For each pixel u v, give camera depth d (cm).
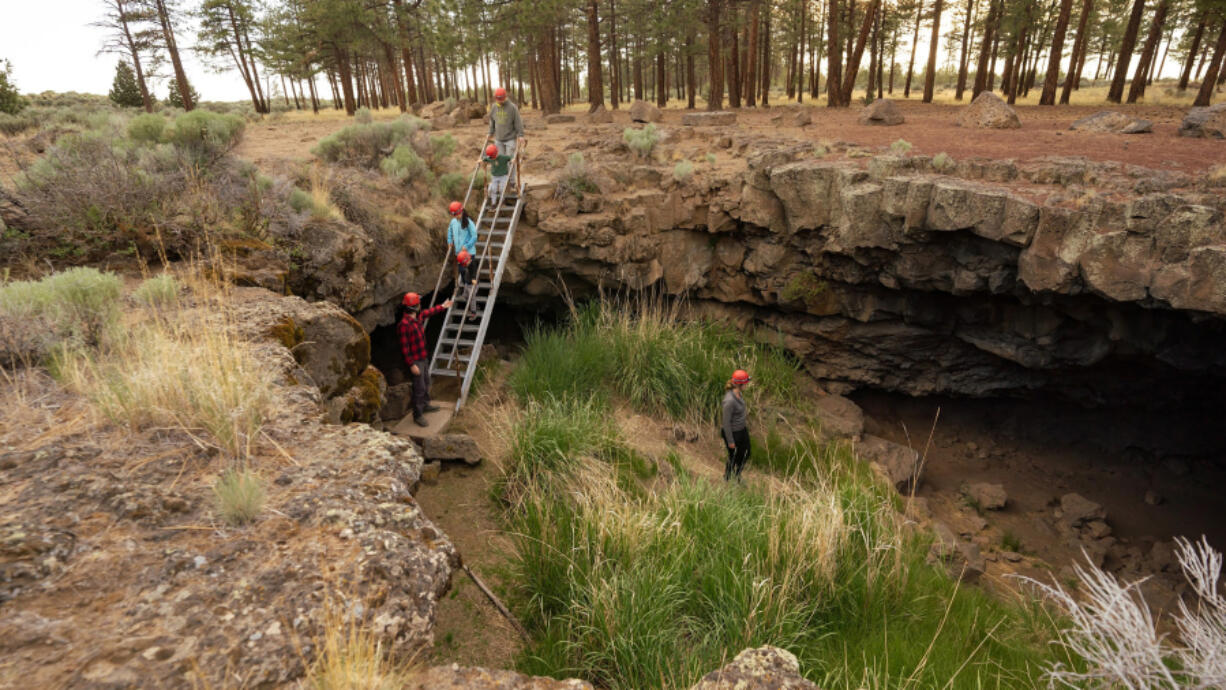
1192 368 907
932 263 983
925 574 612
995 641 530
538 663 448
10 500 257
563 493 619
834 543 543
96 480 275
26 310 414
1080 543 965
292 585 231
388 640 217
